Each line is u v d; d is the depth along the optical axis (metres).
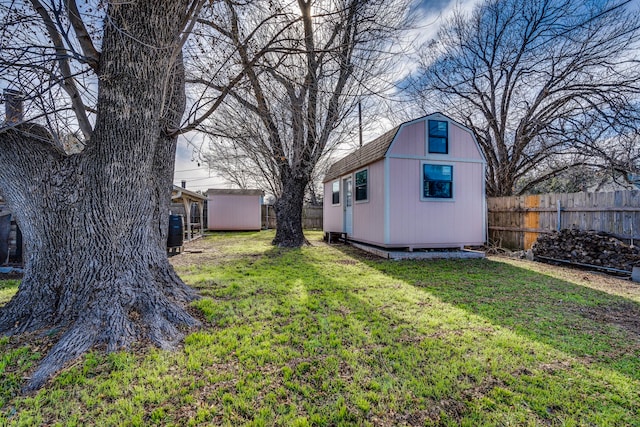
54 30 2.77
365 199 8.47
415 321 2.99
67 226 2.70
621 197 5.83
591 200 6.39
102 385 1.87
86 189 2.71
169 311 2.83
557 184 12.71
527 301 3.71
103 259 2.69
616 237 5.86
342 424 1.61
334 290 4.08
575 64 9.68
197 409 1.70
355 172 9.22
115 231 2.75
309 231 16.62
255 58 3.53
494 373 2.08
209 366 2.12
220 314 3.05
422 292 4.04
